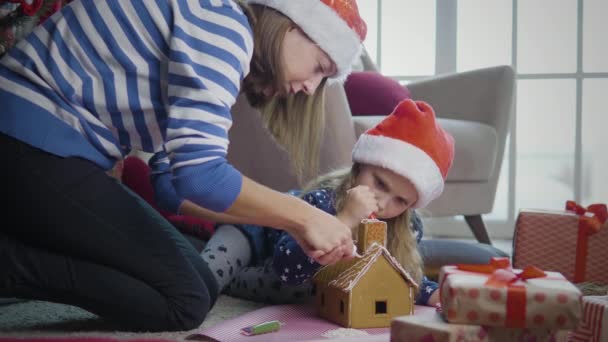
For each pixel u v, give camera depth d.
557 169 3.62
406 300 1.45
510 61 3.63
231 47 1.21
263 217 1.19
